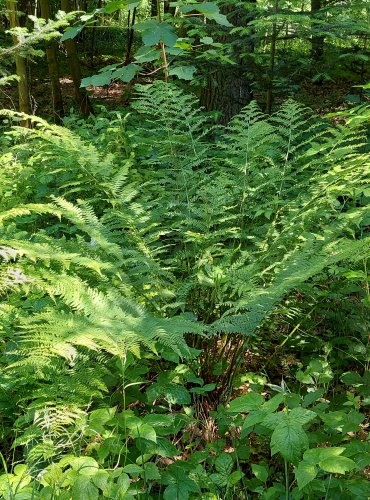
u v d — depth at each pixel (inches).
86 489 67.2
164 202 144.9
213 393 110.7
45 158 160.4
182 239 139.7
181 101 165.9
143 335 78.4
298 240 120.1
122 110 269.4
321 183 126.6
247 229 137.3
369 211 120.8
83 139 206.2
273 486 81.4
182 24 200.4
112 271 100.5
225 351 120.2
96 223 118.7
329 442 88.2
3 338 100.7
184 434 98.2
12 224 124.0
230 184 142.2
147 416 81.4
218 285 110.0
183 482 75.8
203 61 199.2
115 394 98.4
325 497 74.4
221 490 81.4
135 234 119.0
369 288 124.3
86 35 582.6
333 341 120.0
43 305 104.0
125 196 126.7
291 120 153.4
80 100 343.9
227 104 242.5
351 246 95.0
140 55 139.7
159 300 114.3
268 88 207.9
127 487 68.3
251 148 146.3
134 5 133.6
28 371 88.6
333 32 192.7
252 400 72.9
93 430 78.6
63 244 109.3
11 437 96.9
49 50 332.5
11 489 67.6
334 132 143.7
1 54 168.2
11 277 91.5
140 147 187.8
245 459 95.0
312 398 89.0
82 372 86.9
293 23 192.9
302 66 204.7
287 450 64.3
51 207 108.4
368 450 77.9
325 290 131.4
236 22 224.1
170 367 110.5
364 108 141.3
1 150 200.8
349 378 104.4
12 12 222.8
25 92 251.6
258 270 116.0
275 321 124.7
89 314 87.7
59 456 82.7
